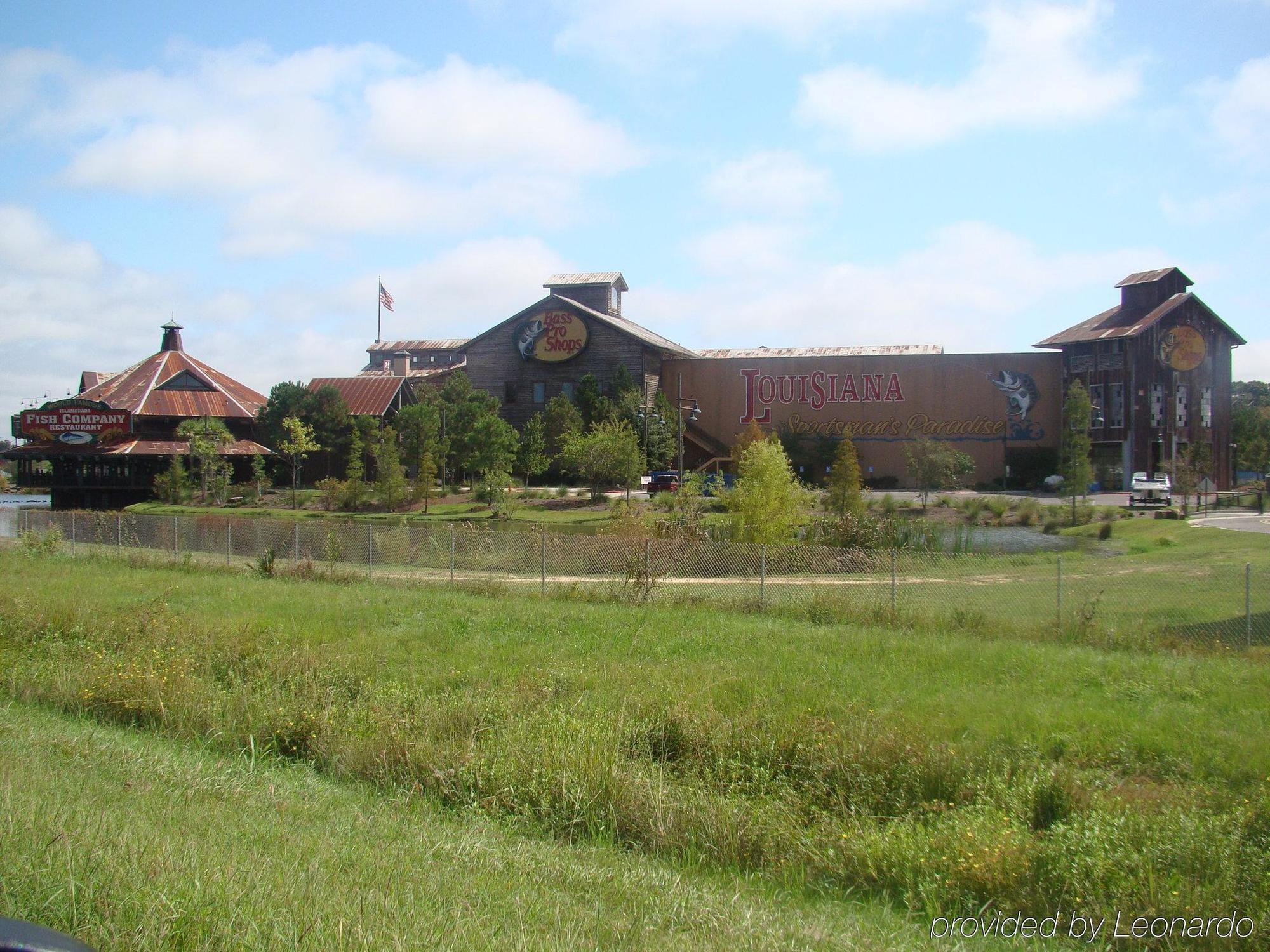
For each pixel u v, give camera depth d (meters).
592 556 27.56
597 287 84.88
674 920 5.67
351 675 12.17
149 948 4.30
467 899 5.54
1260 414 91.94
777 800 8.20
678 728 9.67
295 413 74.25
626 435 58.47
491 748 9.03
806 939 5.57
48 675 12.03
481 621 16.97
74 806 6.43
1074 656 14.16
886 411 74.94
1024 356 72.50
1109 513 47.56
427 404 74.38
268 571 25.53
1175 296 68.62
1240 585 23.38
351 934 4.70
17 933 2.54
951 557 28.91
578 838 7.73
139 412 73.75
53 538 31.66
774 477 34.56
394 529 29.98
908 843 7.12
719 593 21.80
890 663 13.24
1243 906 6.27
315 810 7.61
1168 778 8.41
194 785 7.91
